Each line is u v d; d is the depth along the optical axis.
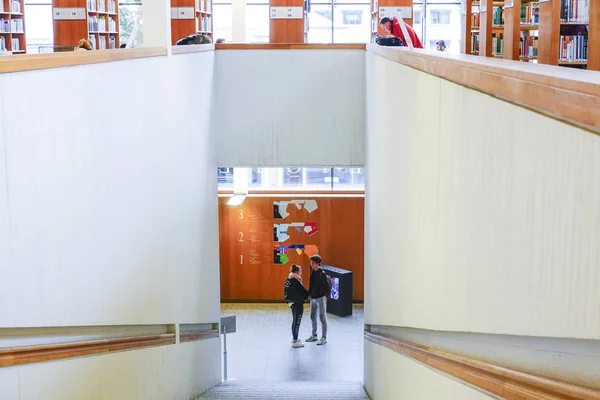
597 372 1.64
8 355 2.58
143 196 4.80
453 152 3.02
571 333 1.69
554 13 5.39
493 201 2.36
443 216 3.27
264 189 13.57
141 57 4.72
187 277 6.59
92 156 3.64
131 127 4.46
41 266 2.94
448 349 3.36
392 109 5.17
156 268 5.25
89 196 3.59
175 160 5.94
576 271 1.65
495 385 2.28
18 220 2.69
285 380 9.50
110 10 13.02
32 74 2.82
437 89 3.38
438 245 3.42
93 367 3.70
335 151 8.42
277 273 13.41
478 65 2.47
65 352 3.21
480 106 2.52
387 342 5.29
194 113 6.89
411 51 4.30
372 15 11.95
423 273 3.88
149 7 5.67
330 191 13.41
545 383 1.87
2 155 2.54
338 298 12.62
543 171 1.86
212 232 8.16
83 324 3.51
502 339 2.39
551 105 1.72
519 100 1.99
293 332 10.93
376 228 6.52
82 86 3.46
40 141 2.91
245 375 9.73
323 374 9.77
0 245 2.53
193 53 6.78
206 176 7.66
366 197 7.87
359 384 8.35
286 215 13.26
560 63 7.38
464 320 2.83
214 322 8.32
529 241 1.98
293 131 8.40
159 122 5.29
